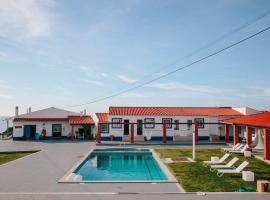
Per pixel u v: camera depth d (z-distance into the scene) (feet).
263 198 46.88
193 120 140.36
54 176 62.54
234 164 77.87
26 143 128.47
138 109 146.61
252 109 143.02
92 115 155.43
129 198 46.91
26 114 147.13
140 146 118.32
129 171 78.84
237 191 51.47
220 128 141.18
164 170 69.41
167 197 47.50
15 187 53.62
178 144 123.85
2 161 84.64
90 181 57.41
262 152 95.25
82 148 111.75
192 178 61.00
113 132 137.59
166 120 139.23
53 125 146.51
